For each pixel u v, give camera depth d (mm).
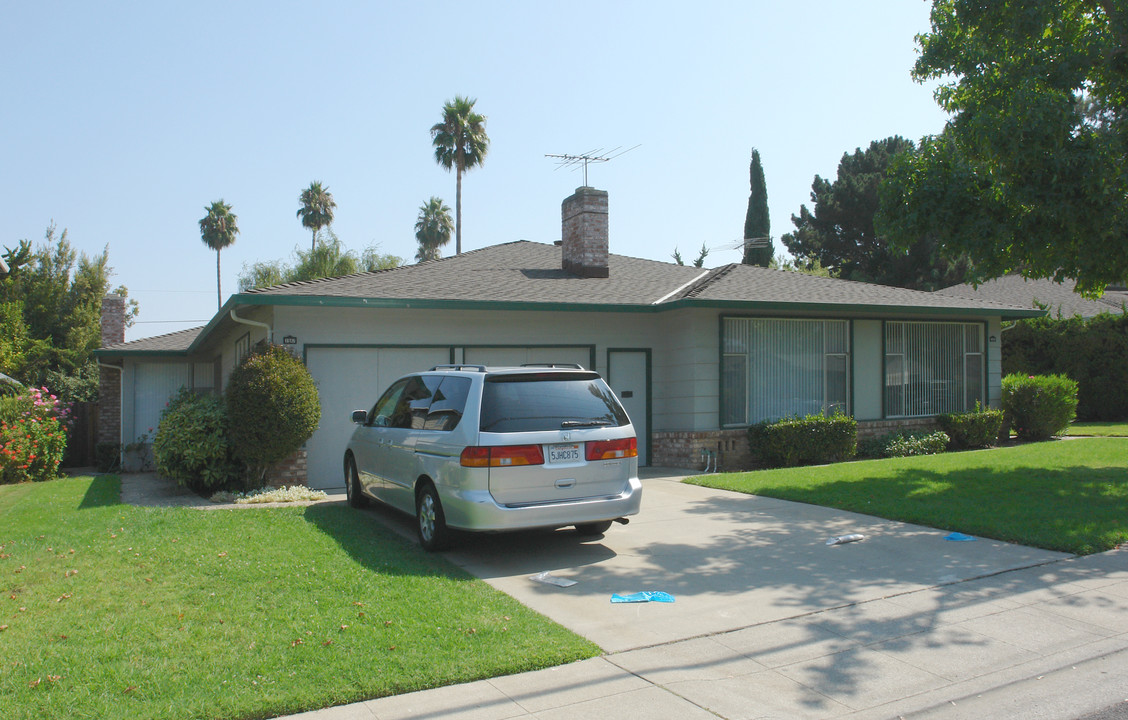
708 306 13711
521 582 6531
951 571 6762
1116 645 5039
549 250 19062
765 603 5906
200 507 9984
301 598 5773
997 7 11633
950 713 4082
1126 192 10555
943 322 17453
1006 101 11180
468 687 4324
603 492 7555
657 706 4109
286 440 10797
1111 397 22875
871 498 10008
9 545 7613
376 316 12664
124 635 4973
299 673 4379
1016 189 10852
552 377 7730
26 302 29906
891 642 5086
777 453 14180
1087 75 11109
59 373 26250
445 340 13156
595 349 14422
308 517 9086
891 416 16578
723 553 7480
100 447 19344
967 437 16859
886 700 4227
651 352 14992
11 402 15867
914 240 12102
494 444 7082
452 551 7621
